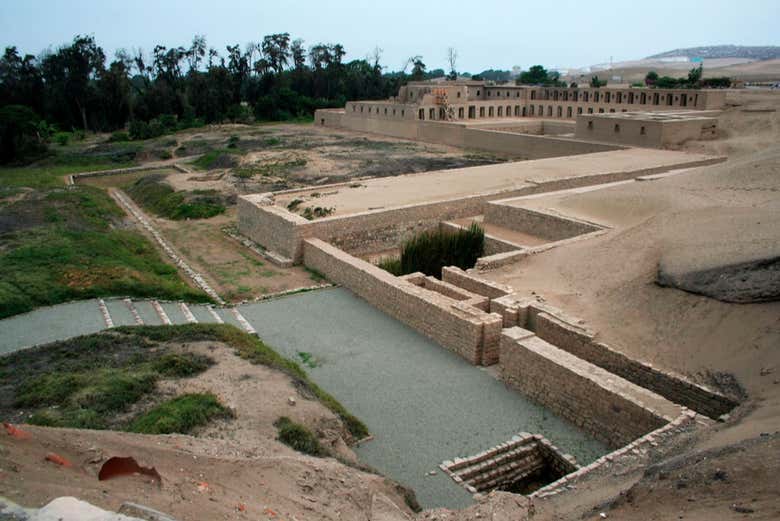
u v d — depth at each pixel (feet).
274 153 205.67
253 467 32.94
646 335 56.75
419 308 71.15
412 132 252.62
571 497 37.52
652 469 34.86
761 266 53.98
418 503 40.40
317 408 46.93
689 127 170.71
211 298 83.51
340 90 401.49
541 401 55.62
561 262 75.77
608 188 103.96
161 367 50.65
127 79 324.80
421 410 54.65
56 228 107.24
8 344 64.59
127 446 31.63
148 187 156.97
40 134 239.91
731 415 42.83
